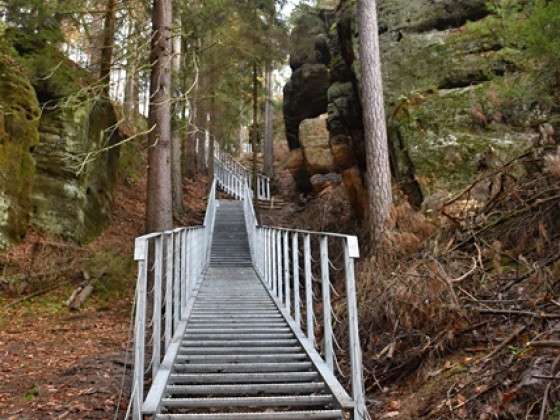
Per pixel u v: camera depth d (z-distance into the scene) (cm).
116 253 1105
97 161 1315
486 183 737
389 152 955
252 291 915
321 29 1791
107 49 1192
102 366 534
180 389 409
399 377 472
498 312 433
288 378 442
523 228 577
